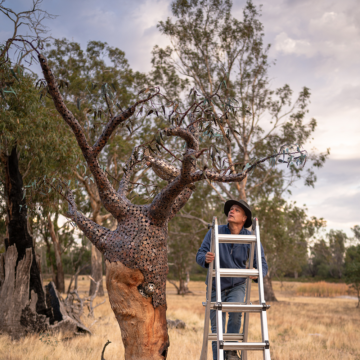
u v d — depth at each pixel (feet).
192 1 67.87
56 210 34.27
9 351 20.17
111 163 70.28
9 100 30.53
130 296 10.53
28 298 25.23
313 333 34.17
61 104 10.50
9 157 26.32
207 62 70.79
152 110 10.83
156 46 70.23
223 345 9.73
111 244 10.90
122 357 19.25
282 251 96.17
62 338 24.85
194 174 9.78
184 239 98.68
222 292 13.34
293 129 73.46
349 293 130.62
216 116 11.73
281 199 88.07
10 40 10.91
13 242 25.75
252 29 70.08
